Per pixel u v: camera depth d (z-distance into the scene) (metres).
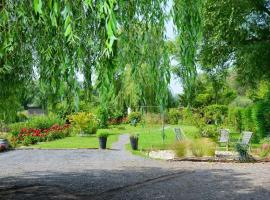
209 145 17.02
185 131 26.66
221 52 23.30
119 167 14.68
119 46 4.75
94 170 14.07
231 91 43.22
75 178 12.35
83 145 23.72
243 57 20.98
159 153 18.97
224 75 24.92
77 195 9.80
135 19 4.98
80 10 4.02
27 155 19.38
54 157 18.34
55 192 10.12
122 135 30.95
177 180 11.75
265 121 21.47
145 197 9.50
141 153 18.86
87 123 31.34
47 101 5.56
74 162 16.42
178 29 5.05
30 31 4.94
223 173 12.88
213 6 20.41
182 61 5.09
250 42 22.61
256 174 12.58
